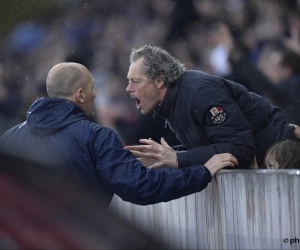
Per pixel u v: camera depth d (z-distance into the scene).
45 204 6.06
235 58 27.77
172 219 13.21
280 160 13.33
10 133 12.08
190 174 11.77
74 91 12.18
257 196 11.43
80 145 11.48
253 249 11.55
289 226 10.96
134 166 11.41
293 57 27.12
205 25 30.00
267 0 28.94
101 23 32.16
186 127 13.50
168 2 31.06
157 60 13.41
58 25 32.41
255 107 14.33
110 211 6.28
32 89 31.53
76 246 5.90
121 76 30.55
